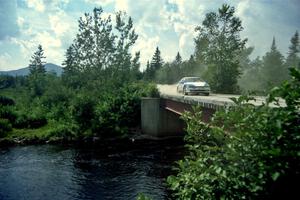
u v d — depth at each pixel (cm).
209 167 443
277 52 9025
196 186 446
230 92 5116
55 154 3534
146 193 2202
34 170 2852
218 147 477
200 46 5334
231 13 5106
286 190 411
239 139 437
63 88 6506
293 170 408
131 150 3700
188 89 3569
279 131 396
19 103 6775
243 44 5184
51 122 5225
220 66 5162
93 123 4656
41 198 2156
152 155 3394
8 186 2411
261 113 427
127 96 5012
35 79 8688
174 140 4353
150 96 4703
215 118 510
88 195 2206
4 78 13788
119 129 4656
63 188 2355
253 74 8956
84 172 2772
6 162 3172
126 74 7538
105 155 3441
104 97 5191
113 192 2252
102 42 7662
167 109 4194
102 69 7706
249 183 411
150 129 4616
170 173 2677
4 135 4603
